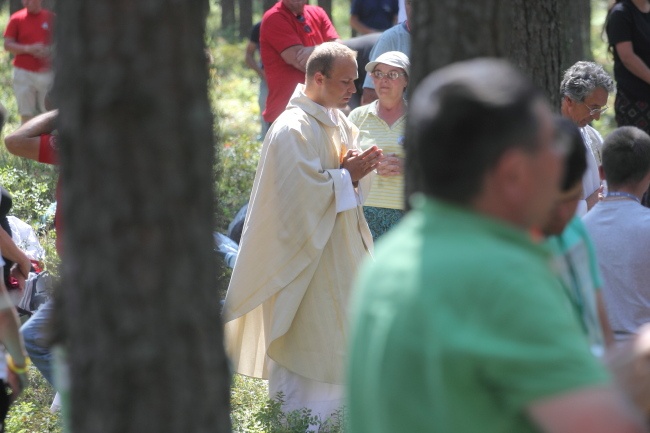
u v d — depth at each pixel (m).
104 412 7.24
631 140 12.34
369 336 6.18
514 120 5.86
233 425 16.81
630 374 7.21
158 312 7.19
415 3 9.43
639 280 12.14
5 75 49.44
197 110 7.34
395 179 19.36
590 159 17.36
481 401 5.67
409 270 5.98
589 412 5.45
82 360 7.30
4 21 72.06
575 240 9.37
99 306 7.17
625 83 23.62
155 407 7.23
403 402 5.84
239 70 52.94
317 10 28.92
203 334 7.41
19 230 18.91
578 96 16.95
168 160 7.15
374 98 23.86
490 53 9.25
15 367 12.06
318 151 16.78
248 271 16.67
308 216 16.48
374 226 19.45
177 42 7.22
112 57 7.05
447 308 5.73
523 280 5.70
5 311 11.88
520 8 14.01
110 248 7.12
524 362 5.53
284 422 16.70
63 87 7.22
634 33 23.48
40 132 16.25
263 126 35.12
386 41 23.69
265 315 17.12
